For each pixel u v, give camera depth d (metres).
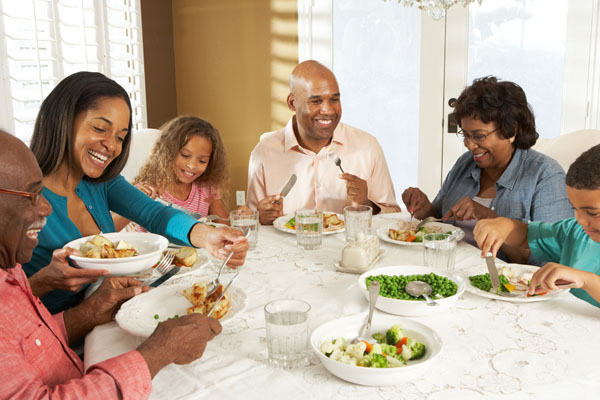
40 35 2.86
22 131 2.80
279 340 0.98
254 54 3.95
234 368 0.99
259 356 1.03
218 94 4.11
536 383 0.92
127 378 0.85
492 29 3.40
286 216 2.06
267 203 2.05
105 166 1.49
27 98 2.76
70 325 1.18
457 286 1.26
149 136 2.82
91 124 1.41
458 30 3.45
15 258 0.91
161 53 4.03
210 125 2.36
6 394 0.77
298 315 0.98
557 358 1.00
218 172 2.44
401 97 3.65
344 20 3.66
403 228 1.80
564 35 3.28
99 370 0.86
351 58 3.71
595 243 1.34
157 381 0.95
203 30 4.04
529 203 1.87
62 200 1.48
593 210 1.16
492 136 1.84
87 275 1.20
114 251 1.32
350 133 2.50
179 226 1.60
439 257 1.43
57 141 1.42
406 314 1.18
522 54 3.38
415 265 1.51
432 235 1.44
